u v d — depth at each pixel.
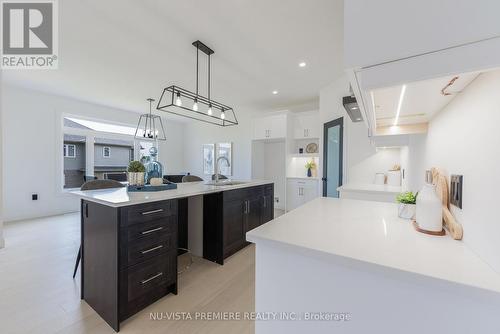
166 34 2.33
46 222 4.02
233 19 2.09
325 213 1.29
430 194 0.95
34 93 4.27
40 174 4.39
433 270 0.61
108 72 3.31
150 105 5.12
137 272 1.58
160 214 1.75
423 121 1.46
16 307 1.71
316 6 1.91
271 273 0.89
